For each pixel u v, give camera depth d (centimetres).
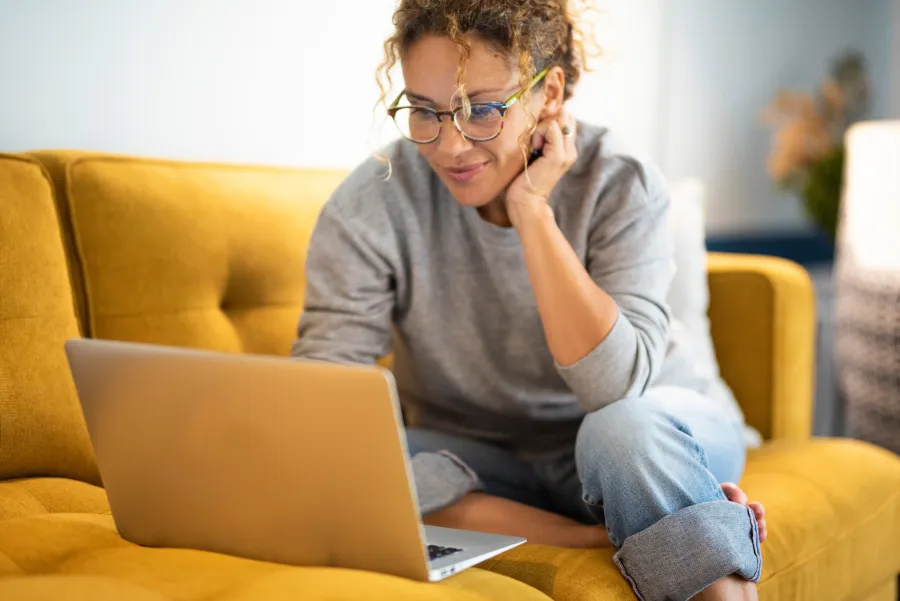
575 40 134
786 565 127
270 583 84
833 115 362
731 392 193
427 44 118
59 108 160
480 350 140
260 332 153
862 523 147
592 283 123
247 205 154
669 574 104
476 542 101
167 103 175
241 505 92
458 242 138
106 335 136
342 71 203
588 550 112
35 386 121
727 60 329
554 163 126
